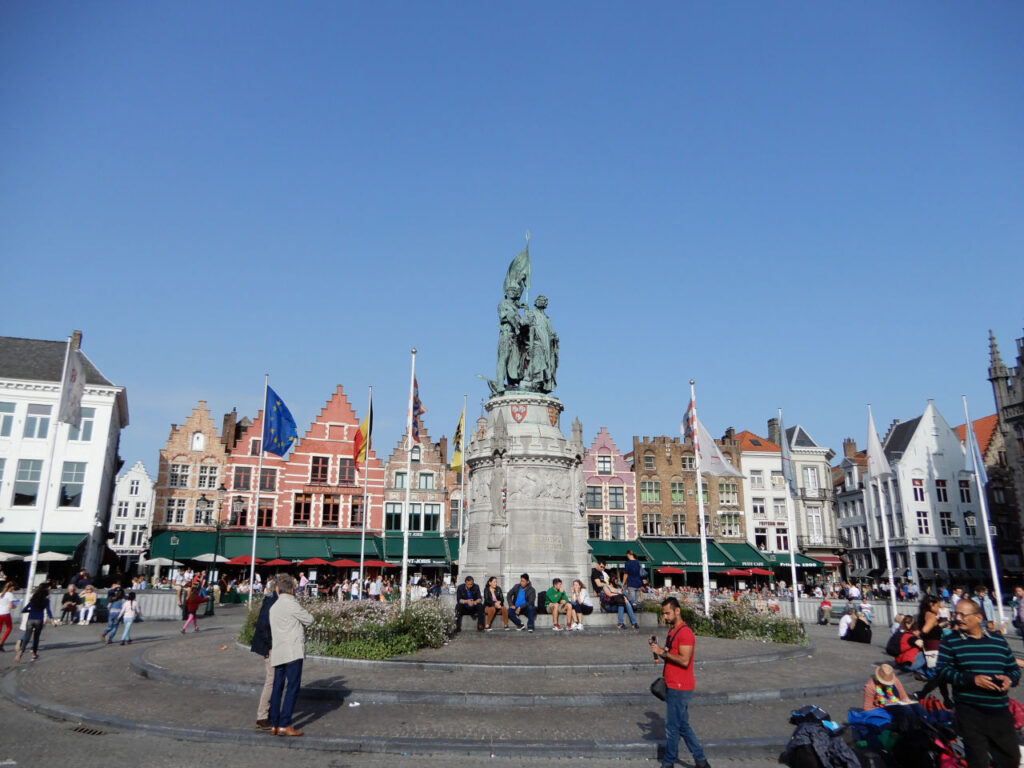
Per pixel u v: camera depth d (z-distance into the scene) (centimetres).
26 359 4538
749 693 1243
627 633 1906
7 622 1809
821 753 822
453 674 1385
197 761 889
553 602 1922
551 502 2186
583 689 1245
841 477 7338
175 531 5184
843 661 1712
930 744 824
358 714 1118
